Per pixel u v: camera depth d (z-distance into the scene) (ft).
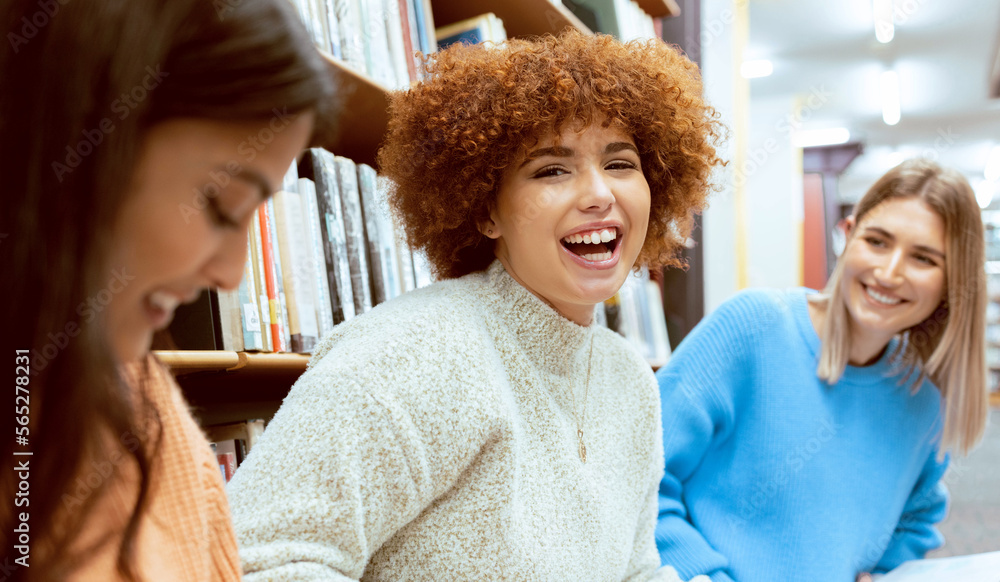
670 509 4.01
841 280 4.15
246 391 4.02
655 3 7.22
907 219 3.94
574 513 2.56
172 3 1.02
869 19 12.76
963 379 4.26
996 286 27.14
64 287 1.02
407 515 2.16
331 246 3.48
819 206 18.52
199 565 1.56
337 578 1.90
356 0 3.74
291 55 1.14
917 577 3.86
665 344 7.12
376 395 2.05
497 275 2.66
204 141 1.08
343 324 2.41
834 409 4.17
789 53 14.20
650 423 3.06
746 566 3.95
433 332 2.27
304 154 3.47
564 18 5.36
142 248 1.10
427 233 2.85
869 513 4.11
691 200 3.14
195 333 2.84
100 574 1.35
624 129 2.58
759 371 4.18
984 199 25.58
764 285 13.71
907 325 4.13
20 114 0.99
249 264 3.01
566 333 2.62
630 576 3.06
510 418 2.33
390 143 2.86
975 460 16.49
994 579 3.58
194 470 1.60
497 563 2.27
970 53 14.08
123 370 1.26
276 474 1.97
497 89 2.51
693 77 3.10
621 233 2.59
